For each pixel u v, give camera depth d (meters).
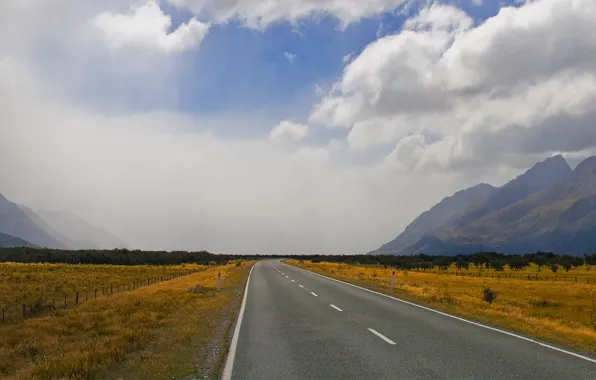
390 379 7.46
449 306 18.72
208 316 16.55
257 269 62.06
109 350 10.12
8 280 39.28
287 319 15.21
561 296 38.66
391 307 18.38
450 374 7.73
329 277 42.25
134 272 62.19
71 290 33.94
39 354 11.78
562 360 8.77
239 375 8.00
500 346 10.16
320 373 7.96
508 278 69.25
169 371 8.60
